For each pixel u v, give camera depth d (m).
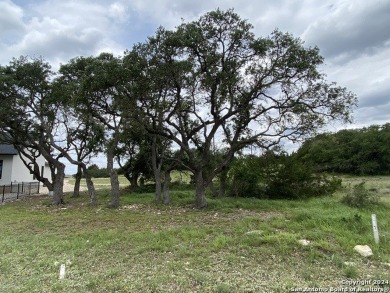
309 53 14.65
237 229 10.39
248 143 17.03
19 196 27.12
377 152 55.72
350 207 15.23
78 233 10.75
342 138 59.75
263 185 22.22
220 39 15.02
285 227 10.64
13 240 9.78
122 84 13.93
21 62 18.86
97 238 9.86
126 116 15.41
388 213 13.47
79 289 5.70
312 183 22.30
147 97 14.96
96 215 14.98
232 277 6.13
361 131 60.06
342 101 15.24
